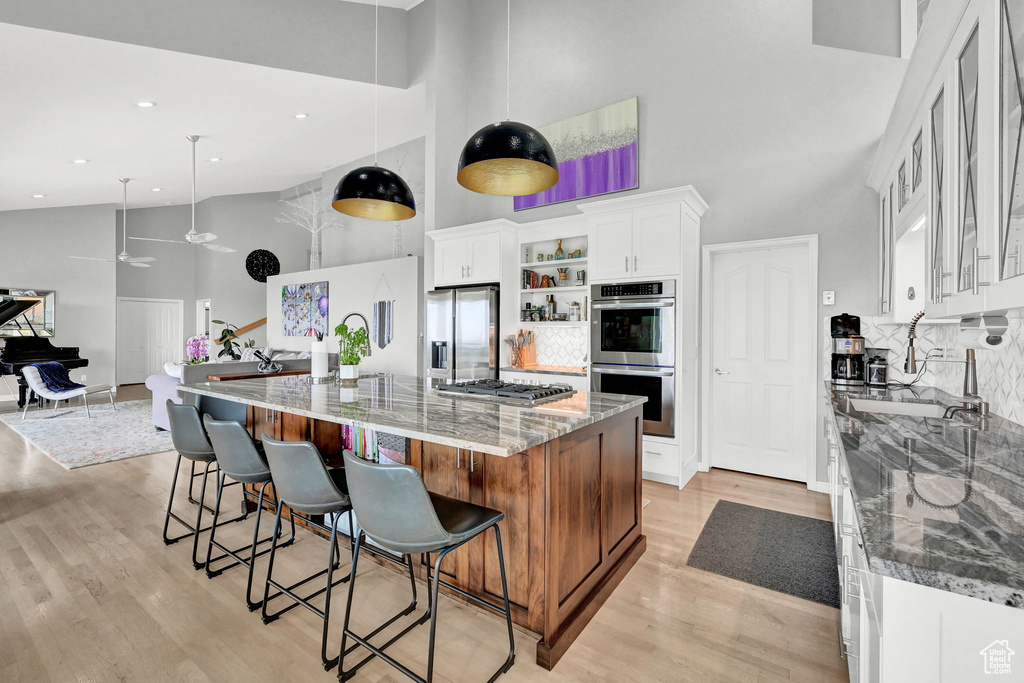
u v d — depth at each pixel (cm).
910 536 91
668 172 429
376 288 693
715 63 405
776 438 392
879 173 308
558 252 471
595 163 467
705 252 410
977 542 88
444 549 160
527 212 518
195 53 396
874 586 98
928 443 161
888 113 341
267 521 312
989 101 120
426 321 534
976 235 131
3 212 786
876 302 343
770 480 390
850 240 353
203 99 473
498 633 200
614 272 402
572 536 201
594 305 412
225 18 412
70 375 841
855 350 329
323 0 473
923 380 321
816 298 364
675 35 424
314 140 640
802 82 369
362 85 505
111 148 550
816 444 367
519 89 524
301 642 195
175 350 1070
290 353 779
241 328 1021
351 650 179
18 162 554
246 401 248
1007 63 111
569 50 489
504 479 197
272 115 538
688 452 393
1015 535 91
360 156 740
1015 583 74
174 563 256
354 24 495
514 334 493
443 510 179
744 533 293
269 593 228
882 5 342
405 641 195
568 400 248
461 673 177
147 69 405
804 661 182
